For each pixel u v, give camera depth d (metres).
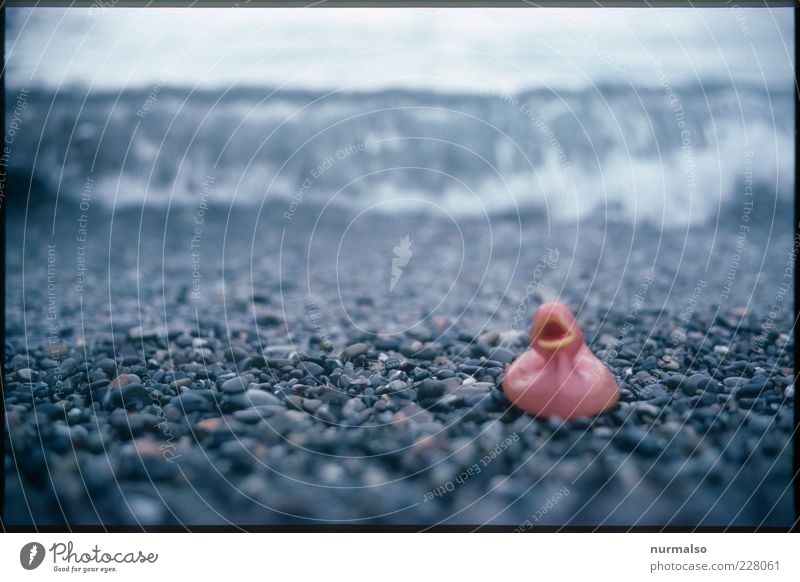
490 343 0.91
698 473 0.75
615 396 0.78
